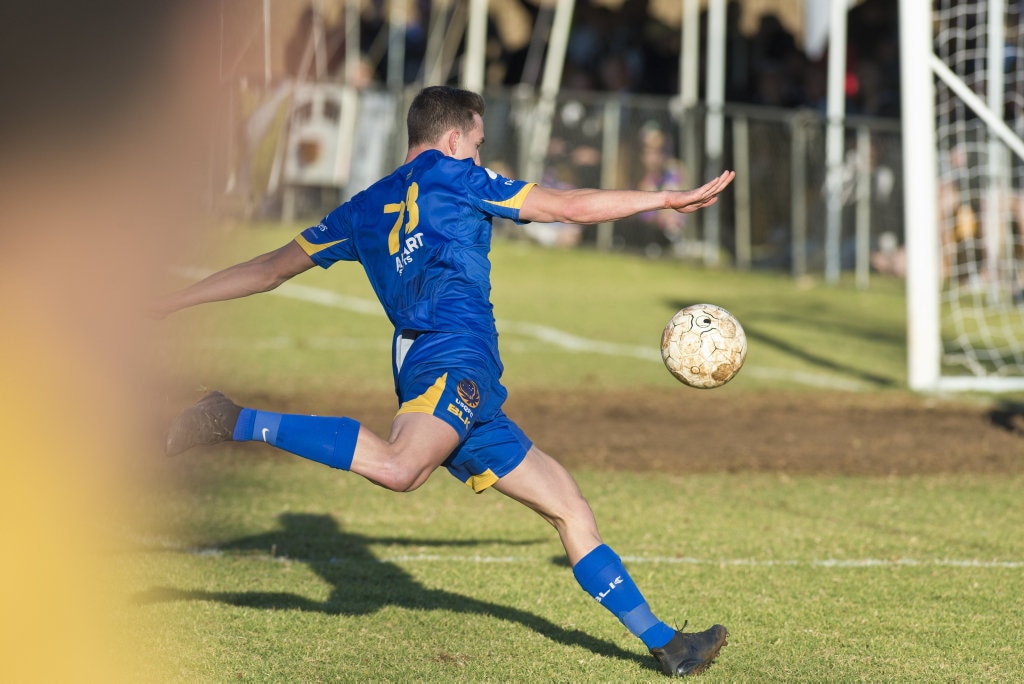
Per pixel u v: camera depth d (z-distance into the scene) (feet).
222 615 53.26
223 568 61.00
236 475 82.69
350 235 46.65
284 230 200.13
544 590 58.85
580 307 179.93
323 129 209.56
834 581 61.21
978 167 157.07
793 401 116.88
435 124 46.39
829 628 53.67
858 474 88.33
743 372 135.03
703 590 59.31
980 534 71.67
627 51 253.03
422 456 41.45
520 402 113.80
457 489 81.97
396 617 53.98
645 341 154.81
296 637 50.72
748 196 217.56
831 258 210.38
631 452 94.22
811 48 207.62
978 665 49.16
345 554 64.90
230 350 133.80
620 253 228.22
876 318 178.09
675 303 185.98
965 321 172.96
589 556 45.55
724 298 192.75
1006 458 93.97
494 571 62.08
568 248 228.84
